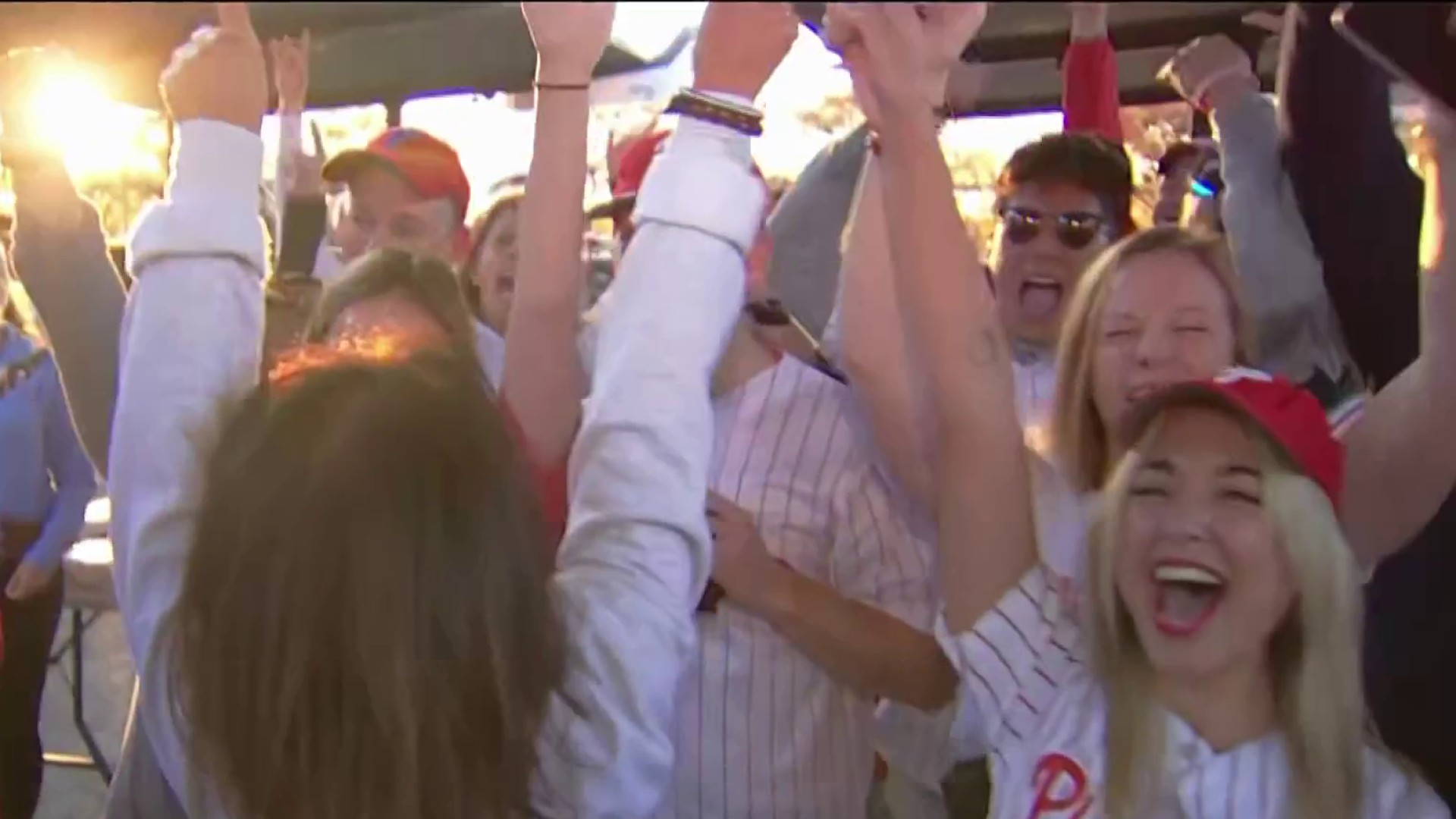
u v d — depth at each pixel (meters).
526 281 1.41
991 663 1.37
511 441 1.13
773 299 1.71
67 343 1.59
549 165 1.37
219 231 1.23
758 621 1.54
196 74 1.23
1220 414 1.30
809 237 2.07
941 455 1.37
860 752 1.65
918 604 1.58
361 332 1.30
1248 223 1.78
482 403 1.13
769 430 1.60
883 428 1.56
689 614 1.18
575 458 1.19
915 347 1.37
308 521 1.03
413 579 1.01
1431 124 1.38
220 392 1.17
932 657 1.55
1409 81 1.12
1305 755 1.28
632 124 1.88
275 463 1.06
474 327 1.49
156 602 1.16
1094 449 1.63
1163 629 1.31
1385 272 1.72
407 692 1.00
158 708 1.17
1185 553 1.28
